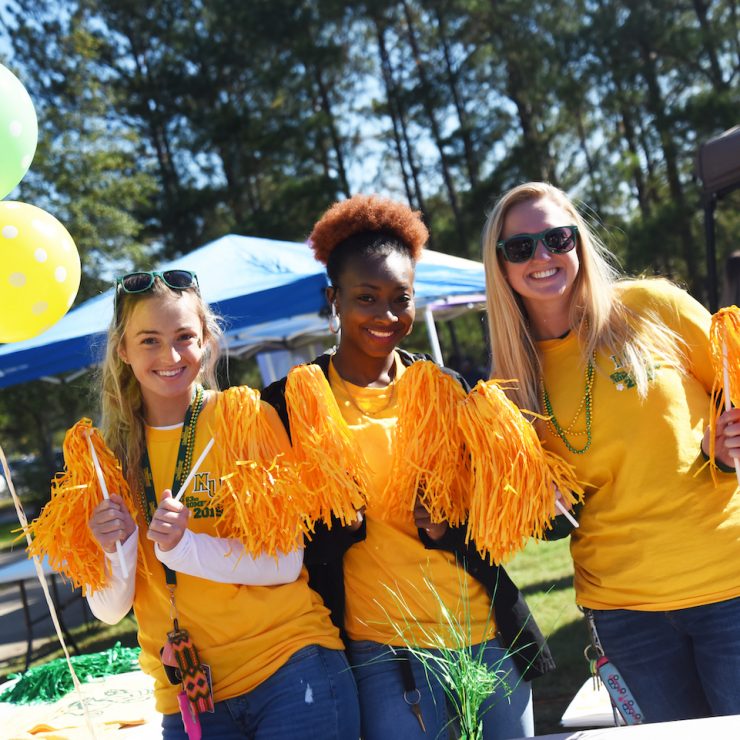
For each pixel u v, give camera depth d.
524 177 21.77
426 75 24.44
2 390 20.27
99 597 2.00
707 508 2.07
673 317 2.21
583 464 2.18
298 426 2.08
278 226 22.92
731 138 6.07
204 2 25.95
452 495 2.18
